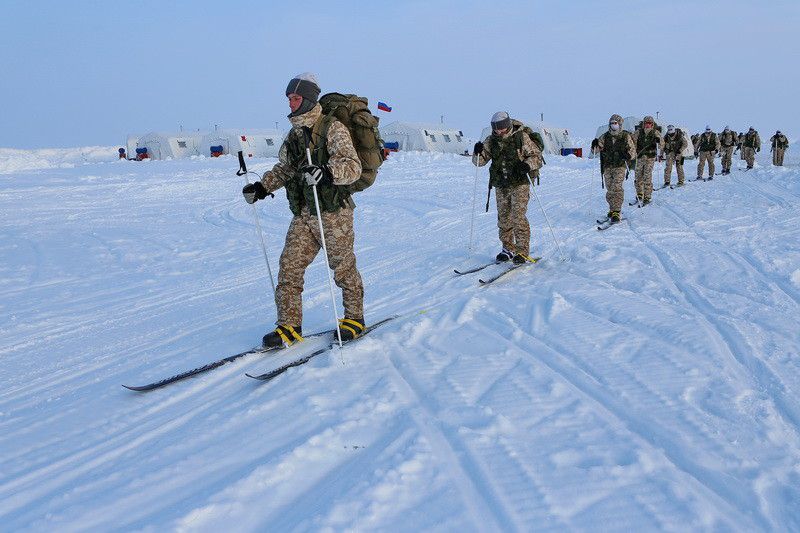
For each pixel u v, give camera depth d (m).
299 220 3.92
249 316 5.16
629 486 2.14
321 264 7.36
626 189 15.73
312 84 3.69
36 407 3.33
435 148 39.12
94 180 19.91
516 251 6.67
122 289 6.58
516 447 2.44
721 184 17.02
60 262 8.08
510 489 2.14
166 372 3.78
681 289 5.25
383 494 2.12
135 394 3.40
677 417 2.69
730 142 21.25
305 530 1.93
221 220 11.67
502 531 1.92
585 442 2.48
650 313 4.37
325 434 2.60
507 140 6.51
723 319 4.16
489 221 10.48
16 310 5.73
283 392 3.19
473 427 2.63
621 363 3.40
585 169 24.00
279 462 2.38
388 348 3.87
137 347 4.43
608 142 9.65
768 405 2.79
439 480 2.21
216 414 2.98
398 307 5.03
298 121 3.71
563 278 5.80
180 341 4.50
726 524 1.92
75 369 4.01
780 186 16.08
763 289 5.15
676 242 7.63
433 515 2.00
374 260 7.36
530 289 5.40
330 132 3.64
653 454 2.36
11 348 4.54
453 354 3.70
